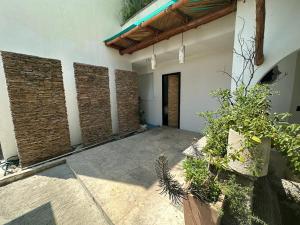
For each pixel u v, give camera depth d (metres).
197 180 1.23
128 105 4.85
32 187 2.35
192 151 1.61
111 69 4.70
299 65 3.06
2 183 2.43
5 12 2.86
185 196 1.22
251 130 1.04
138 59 4.88
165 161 1.32
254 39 1.87
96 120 4.01
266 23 1.94
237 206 1.11
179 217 1.65
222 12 2.48
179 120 5.23
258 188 1.46
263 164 1.06
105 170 2.62
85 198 2.09
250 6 2.08
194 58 4.52
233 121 1.21
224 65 3.96
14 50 3.00
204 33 3.16
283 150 0.99
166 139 4.12
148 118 6.47
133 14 4.77
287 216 1.62
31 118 2.89
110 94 4.70
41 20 3.30
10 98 2.63
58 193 2.20
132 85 4.94
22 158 2.83
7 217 1.81
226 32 2.83
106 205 1.84
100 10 4.32
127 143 3.85
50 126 3.16
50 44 3.46
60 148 3.34
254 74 2.08
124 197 1.96
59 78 3.24
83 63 4.02
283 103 3.24
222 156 1.31
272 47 1.93
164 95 5.69
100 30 4.36
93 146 3.88
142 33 3.59
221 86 4.06
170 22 3.08
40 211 1.88
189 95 4.80
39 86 2.96
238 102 1.37
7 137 3.07
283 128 1.05
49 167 2.90
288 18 1.80
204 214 1.14
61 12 3.58
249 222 1.09
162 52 4.12
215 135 1.38
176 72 5.06
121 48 4.76
